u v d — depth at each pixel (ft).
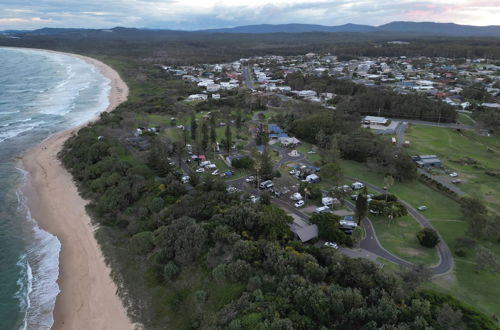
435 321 146.82
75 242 260.42
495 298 176.35
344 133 447.42
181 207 257.34
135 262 227.20
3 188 344.49
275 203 284.20
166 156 366.63
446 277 192.75
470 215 240.94
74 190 336.49
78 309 200.54
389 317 148.46
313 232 226.38
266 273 188.65
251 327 150.20
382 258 209.46
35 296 210.38
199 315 179.42
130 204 296.30
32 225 284.20
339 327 153.28
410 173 326.03
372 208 265.13
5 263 237.86
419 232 227.81
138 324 186.70
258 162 335.67
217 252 208.74
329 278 179.01
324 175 325.01
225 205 256.93
